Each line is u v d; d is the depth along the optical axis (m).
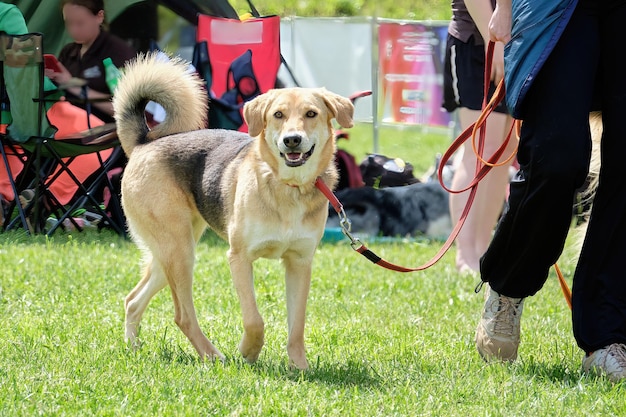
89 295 9.49
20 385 6.21
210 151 7.63
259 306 9.48
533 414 5.88
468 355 7.46
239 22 13.25
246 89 13.10
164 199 7.50
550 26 6.08
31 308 8.89
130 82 8.00
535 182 6.16
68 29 12.95
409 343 7.86
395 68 18.30
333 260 11.96
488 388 6.41
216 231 7.54
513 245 6.55
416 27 18.16
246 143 7.58
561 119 6.07
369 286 10.60
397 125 18.66
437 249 13.29
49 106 12.70
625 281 6.73
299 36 18.05
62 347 7.34
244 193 7.02
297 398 6.09
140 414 5.68
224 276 10.49
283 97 7.10
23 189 12.84
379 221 14.06
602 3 6.23
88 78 12.84
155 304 9.29
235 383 6.39
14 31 12.54
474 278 11.00
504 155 11.02
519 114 6.23
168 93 7.98
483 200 11.31
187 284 7.53
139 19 13.42
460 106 11.02
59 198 13.07
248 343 7.03
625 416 5.84
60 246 11.82
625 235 6.64
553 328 8.63
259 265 11.36
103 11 13.02
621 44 6.21
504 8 6.79
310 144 6.95
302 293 7.21
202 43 13.18
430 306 9.69
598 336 6.71
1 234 12.29
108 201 13.15
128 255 11.64
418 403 6.07
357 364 7.06
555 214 6.23
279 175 6.91
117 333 7.99
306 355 7.52
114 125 12.15
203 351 7.38
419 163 20.00
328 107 7.25
